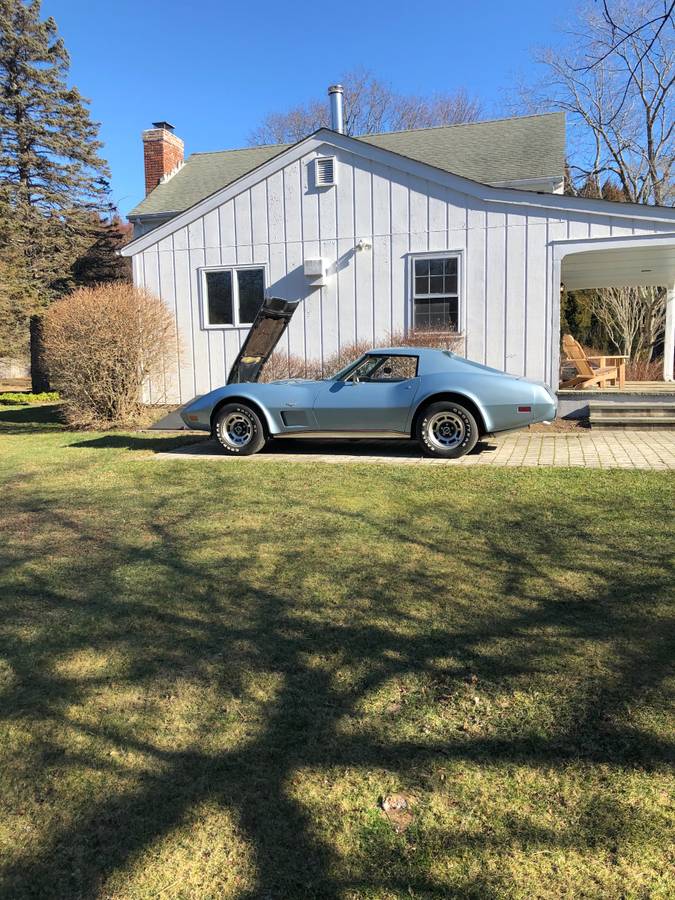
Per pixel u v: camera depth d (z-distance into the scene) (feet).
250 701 8.73
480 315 37.32
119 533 16.46
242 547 15.01
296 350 41.34
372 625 10.87
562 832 6.37
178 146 62.23
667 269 45.19
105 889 5.86
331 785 7.10
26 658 10.03
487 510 17.52
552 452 26.40
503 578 12.71
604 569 12.92
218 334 42.78
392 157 37.93
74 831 6.54
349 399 26.07
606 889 5.72
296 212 40.34
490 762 7.40
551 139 46.83
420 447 27.91
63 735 8.09
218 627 10.96
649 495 18.31
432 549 14.51
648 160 72.95
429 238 37.88
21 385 105.91
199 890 5.83
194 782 7.19
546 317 36.17
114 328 37.76
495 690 8.83
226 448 27.86
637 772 7.15
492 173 43.45
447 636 10.41
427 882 5.86
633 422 32.71
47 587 12.91
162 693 8.98
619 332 72.33
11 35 72.43
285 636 10.57
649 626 10.46
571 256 39.29
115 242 84.58
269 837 6.41
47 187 77.46
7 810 6.85
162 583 12.97
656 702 8.40
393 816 6.64
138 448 31.01
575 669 9.28
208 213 42.09
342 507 18.22
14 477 24.17
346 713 8.41
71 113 77.36
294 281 40.86
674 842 6.20
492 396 24.82
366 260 39.29
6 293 64.64
